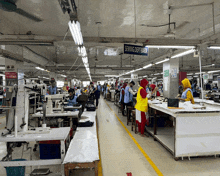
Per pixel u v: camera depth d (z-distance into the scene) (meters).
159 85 12.00
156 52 9.58
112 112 8.51
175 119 2.90
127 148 3.62
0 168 2.78
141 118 4.40
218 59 12.08
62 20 4.98
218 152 2.97
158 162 2.94
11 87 2.44
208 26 5.64
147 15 4.77
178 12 4.60
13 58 6.30
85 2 4.00
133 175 2.52
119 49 8.90
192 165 2.82
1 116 8.02
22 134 2.41
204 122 2.94
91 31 6.07
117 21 5.16
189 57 11.36
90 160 2.10
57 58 11.32
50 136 2.30
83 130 3.42
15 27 5.45
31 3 3.98
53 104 5.32
